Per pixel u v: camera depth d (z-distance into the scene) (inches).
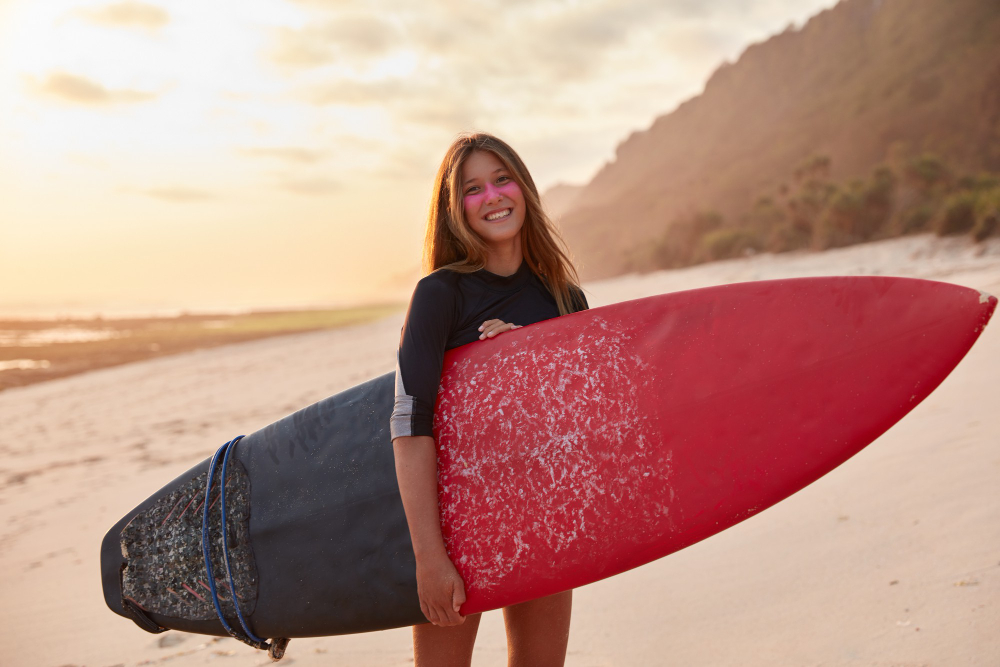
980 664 63.2
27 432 344.2
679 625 86.4
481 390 60.2
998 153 2605.8
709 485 59.1
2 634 112.8
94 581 135.6
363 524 61.9
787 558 99.3
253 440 70.1
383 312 1593.3
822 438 59.2
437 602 55.3
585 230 6422.2
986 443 126.0
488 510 57.6
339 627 63.5
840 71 6087.6
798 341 61.5
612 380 60.6
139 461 250.1
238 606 66.2
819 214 1517.0
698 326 63.1
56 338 948.0
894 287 61.6
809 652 73.4
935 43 4451.3
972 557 84.5
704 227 2244.1
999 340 226.2
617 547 58.1
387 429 63.6
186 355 696.4
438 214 66.6
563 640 65.1
